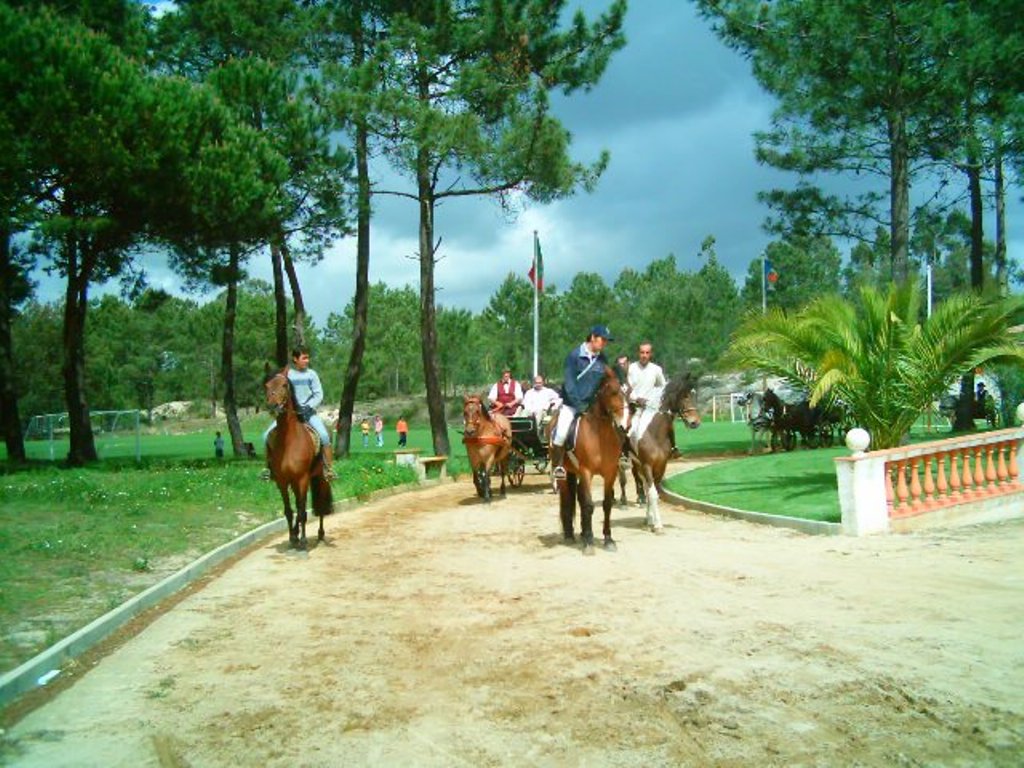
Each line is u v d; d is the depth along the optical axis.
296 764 4.70
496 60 25.23
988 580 8.52
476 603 8.39
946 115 25.58
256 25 27.94
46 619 7.89
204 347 98.88
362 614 8.16
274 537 13.74
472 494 20.61
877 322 15.99
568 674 6.02
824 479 17.47
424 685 5.94
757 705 5.29
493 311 71.94
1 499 15.58
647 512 13.39
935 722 4.93
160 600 9.14
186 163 22.56
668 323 61.38
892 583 8.53
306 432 12.12
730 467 21.55
